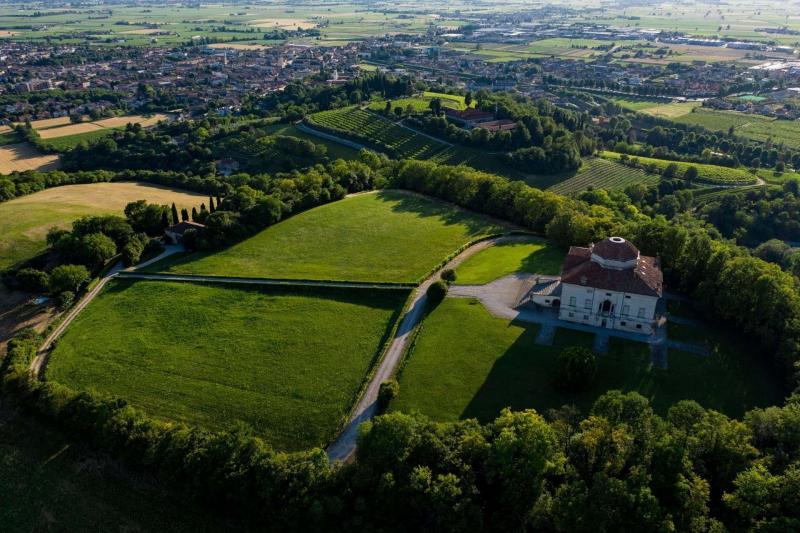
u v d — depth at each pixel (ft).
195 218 626.64
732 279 409.28
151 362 397.80
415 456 284.20
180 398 362.94
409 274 495.82
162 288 492.95
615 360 374.22
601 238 505.66
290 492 278.26
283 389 367.04
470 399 346.13
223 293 480.64
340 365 388.16
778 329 379.55
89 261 522.47
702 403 340.80
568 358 343.26
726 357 379.35
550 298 431.43
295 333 423.64
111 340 424.05
